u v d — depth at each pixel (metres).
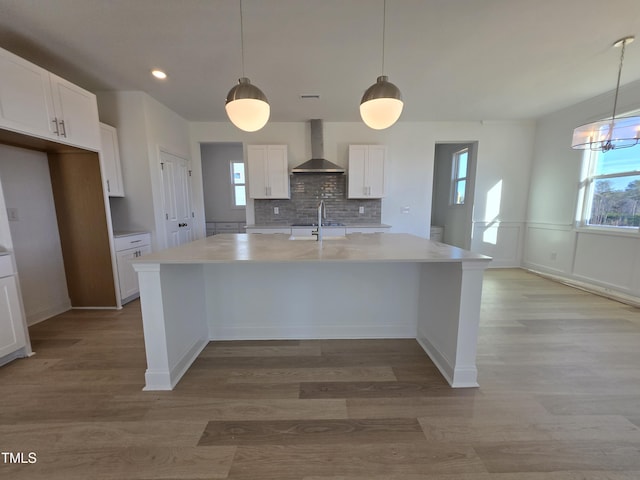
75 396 1.62
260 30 2.17
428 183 4.82
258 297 2.29
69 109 2.47
